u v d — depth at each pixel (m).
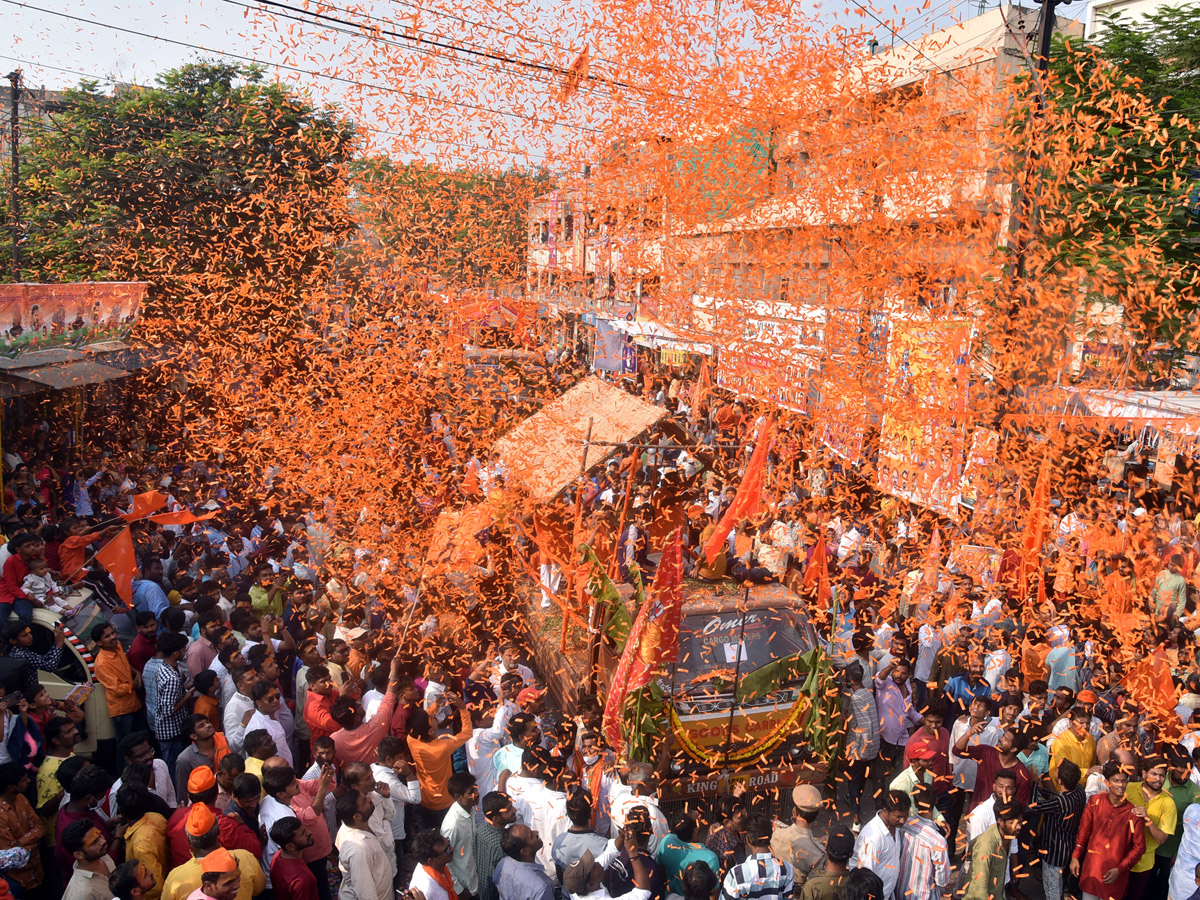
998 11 18.42
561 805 6.50
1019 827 6.40
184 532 12.18
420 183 20.72
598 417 11.62
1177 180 13.15
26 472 13.04
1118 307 14.55
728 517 9.86
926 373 14.08
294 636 9.40
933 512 13.75
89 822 5.23
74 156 23.44
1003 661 9.13
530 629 10.68
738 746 7.85
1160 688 8.19
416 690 7.33
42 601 8.20
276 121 22.41
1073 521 12.66
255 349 18.98
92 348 16.14
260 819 5.90
